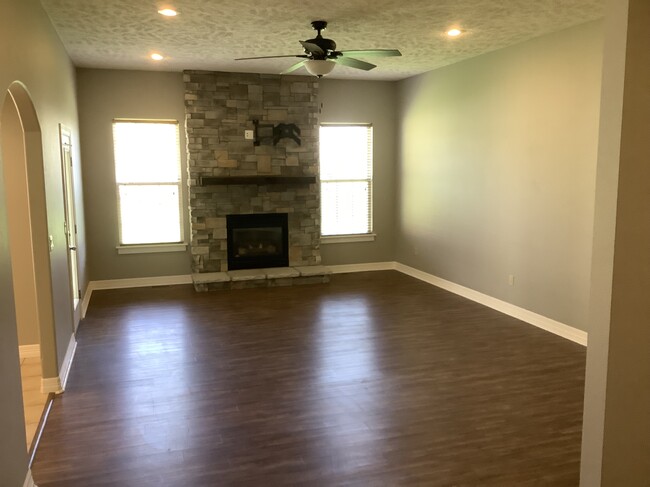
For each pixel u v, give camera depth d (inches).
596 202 88.9
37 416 138.8
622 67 83.2
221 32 196.7
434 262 290.2
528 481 109.7
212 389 156.1
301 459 118.3
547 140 205.3
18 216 176.4
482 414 139.4
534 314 217.3
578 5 165.0
